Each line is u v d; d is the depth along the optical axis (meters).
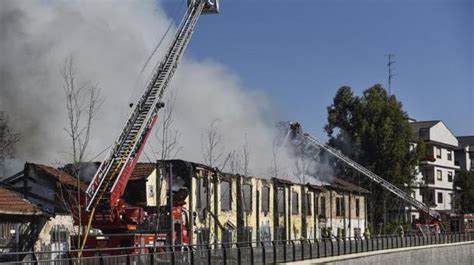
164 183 39.12
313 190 60.78
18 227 28.98
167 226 29.55
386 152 83.44
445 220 75.94
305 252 33.09
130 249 20.56
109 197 29.03
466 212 100.12
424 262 49.94
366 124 85.50
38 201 35.53
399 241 48.41
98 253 18.78
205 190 42.00
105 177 30.47
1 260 15.28
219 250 24.97
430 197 97.25
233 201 45.72
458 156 109.19
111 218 28.70
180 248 23.09
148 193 37.94
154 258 20.73
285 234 53.59
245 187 47.56
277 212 52.38
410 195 82.94
